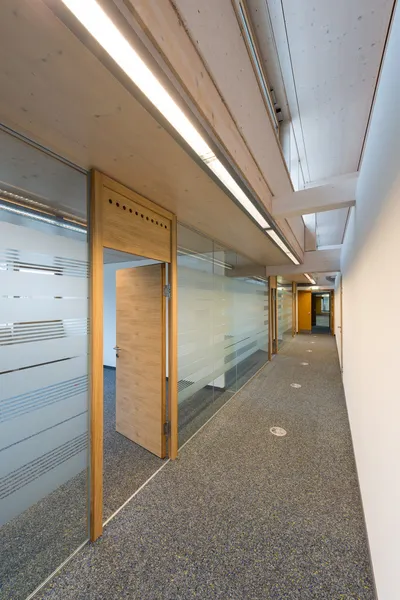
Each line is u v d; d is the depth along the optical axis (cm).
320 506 192
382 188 138
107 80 98
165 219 239
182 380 277
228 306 414
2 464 122
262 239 352
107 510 188
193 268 304
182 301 279
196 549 158
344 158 332
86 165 162
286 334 952
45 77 96
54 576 142
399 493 101
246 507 191
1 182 127
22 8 72
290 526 174
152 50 83
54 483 145
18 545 131
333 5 155
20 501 129
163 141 138
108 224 177
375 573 133
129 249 197
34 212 139
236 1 132
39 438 138
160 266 253
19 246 130
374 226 161
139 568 147
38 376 137
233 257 437
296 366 611
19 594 131
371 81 212
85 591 135
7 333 123
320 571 145
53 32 79
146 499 198
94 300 167
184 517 181
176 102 105
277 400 401
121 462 245
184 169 168
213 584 138
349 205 256
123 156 152
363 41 176
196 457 253
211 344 353
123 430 294
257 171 198
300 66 199
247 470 233
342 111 250
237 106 149
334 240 706
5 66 92
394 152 113
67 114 117
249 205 219
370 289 179
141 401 272
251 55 157
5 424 122
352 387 300
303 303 1346
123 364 294
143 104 105
